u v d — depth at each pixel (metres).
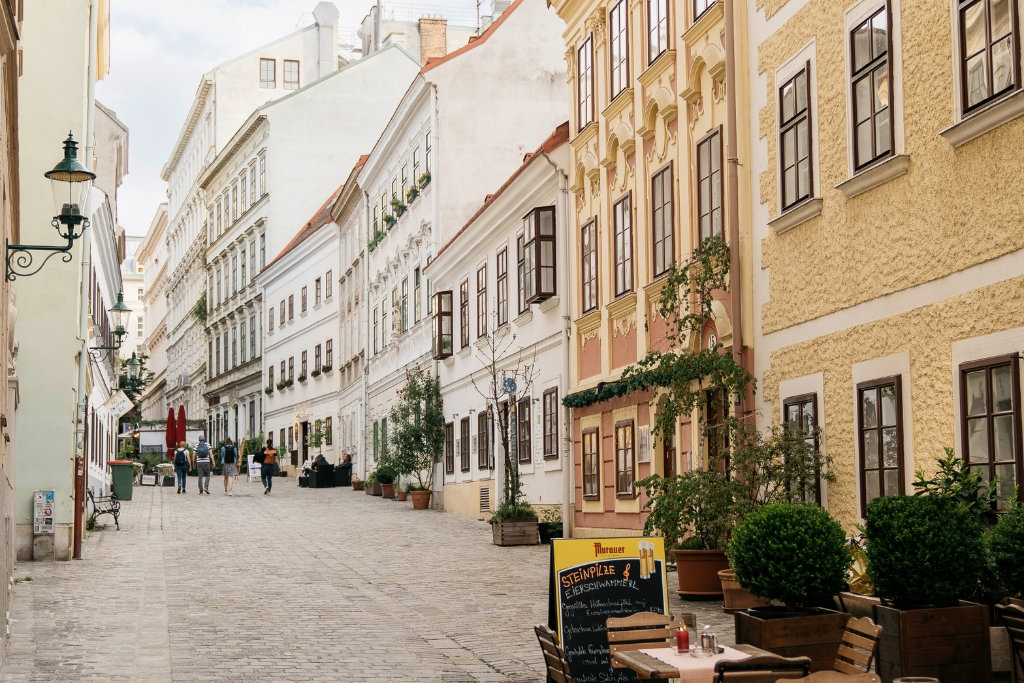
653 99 21.22
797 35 15.90
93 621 15.69
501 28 38.94
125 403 30.12
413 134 41.69
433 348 38.00
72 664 12.70
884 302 13.66
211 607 17.16
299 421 62.25
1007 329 11.34
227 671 12.52
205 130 83.19
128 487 39.19
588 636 10.14
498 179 38.38
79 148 23.59
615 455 23.50
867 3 14.02
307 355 61.44
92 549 24.86
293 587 19.45
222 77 77.31
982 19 11.73
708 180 18.98
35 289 23.05
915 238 13.00
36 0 23.75
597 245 24.56
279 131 66.25
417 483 40.91
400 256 43.88
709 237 17.98
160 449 68.12
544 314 27.94
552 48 39.22
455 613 16.61
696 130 19.52
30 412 22.84
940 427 12.48
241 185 72.75
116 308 37.22
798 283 15.84
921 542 9.27
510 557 23.66
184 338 93.56
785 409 16.23
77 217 15.22
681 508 16.30
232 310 75.31
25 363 22.88
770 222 16.47
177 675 12.26
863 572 12.29
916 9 12.89
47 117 23.53
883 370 13.65
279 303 66.50
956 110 12.12
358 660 13.21
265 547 25.94
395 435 39.12
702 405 17.84
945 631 9.09
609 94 24.08
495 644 14.16
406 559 23.55
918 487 11.60
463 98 38.44
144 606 17.12
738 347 17.30
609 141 23.78
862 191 14.13
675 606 15.98
